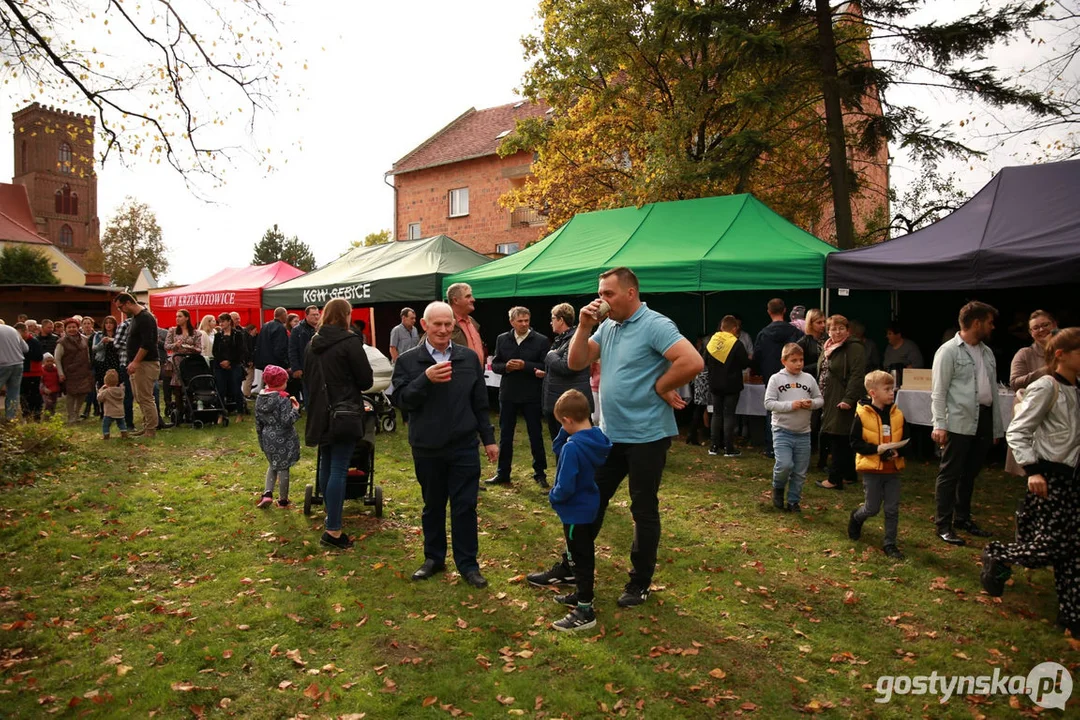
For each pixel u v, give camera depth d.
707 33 12.30
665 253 9.99
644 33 14.41
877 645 3.74
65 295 22.16
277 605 4.14
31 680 3.30
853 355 6.77
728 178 13.12
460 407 4.46
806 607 4.17
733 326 8.55
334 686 3.29
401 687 3.29
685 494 6.79
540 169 17.17
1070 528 3.80
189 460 8.23
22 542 5.26
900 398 7.95
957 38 11.01
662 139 13.72
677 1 13.15
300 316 15.95
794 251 8.82
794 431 6.11
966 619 4.04
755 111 12.53
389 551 5.11
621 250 10.59
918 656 3.62
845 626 3.95
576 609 3.91
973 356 5.31
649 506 4.04
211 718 3.05
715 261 9.14
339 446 5.18
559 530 5.59
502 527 5.68
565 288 10.54
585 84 16.00
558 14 15.50
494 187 26.03
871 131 12.66
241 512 6.08
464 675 3.39
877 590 4.44
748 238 9.77
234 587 4.45
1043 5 10.51
